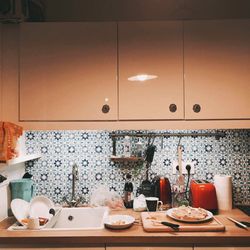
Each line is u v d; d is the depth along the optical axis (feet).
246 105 6.53
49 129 6.57
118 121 6.57
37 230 5.97
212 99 6.55
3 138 5.91
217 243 5.62
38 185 7.82
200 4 7.77
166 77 6.56
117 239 5.58
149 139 7.80
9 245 5.66
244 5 7.72
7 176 7.00
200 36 6.59
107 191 7.59
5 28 6.64
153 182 7.57
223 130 7.75
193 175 7.79
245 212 7.01
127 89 6.56
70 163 7.84
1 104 6.57
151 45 6.58
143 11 7.77
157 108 6.55
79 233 5.75
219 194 7.22
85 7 7.75
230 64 6.57
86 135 7.82
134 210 7.22
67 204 7.64
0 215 6.66
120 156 7.75
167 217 6.41
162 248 5.63
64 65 6.58
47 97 6.57
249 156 7.72
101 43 6.59
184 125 6.56
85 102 6.56
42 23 6.62
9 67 6.62
